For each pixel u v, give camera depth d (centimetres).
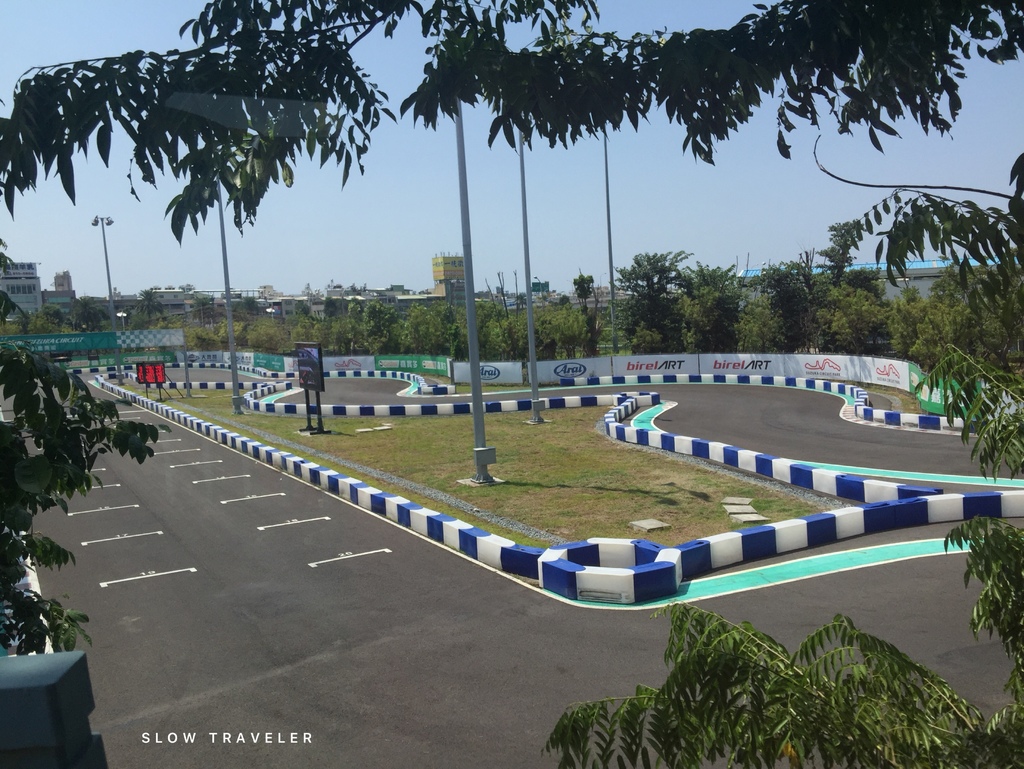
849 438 1978
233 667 808
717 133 204
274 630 905
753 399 2833
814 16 190
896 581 960
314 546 1263
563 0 239
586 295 4288
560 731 245
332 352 5644
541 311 4434
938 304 2548
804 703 213
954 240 181
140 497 1723
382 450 2202
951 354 227
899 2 189
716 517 1311
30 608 354
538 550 1073
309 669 792
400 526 1371
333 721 681
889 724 216
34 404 230
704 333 3894
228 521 1466
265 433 2616
